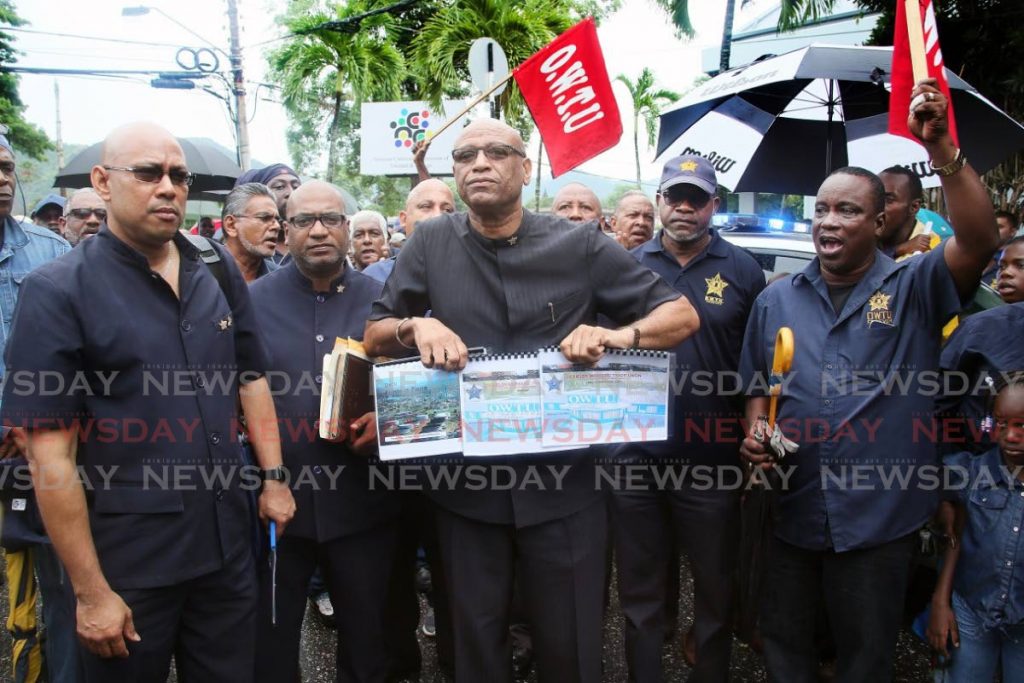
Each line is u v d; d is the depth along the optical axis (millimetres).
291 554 2588
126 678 1986
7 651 3477
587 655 2219
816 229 2406
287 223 2670
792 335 2359
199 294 2098
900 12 2195
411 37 16266
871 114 4734
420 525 3029
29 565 2951
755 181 5180
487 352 2150
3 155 3004
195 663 2172
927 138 2008
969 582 2484
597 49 3561
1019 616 2381
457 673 2256
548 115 3682
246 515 2203
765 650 2621
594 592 2227
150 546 1970
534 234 2186
